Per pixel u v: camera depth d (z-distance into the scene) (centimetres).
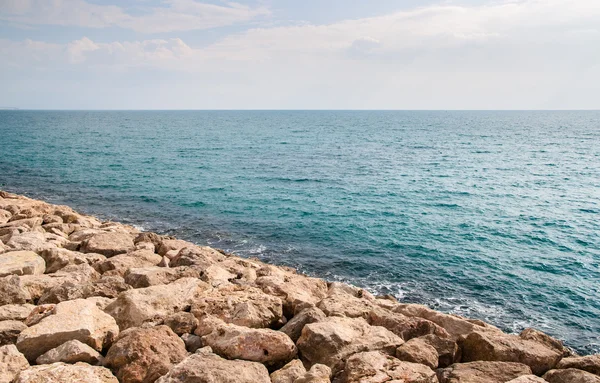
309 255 2222
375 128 12725
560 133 10719
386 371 792
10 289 1070
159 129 11106
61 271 1295
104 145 6812
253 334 866
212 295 1134
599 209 3138
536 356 945
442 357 950
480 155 6119
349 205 3183
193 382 712
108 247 1633
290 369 815
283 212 2994
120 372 782
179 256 1541
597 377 830
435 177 4325
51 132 9300
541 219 2881
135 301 1015
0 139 7438
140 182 3934
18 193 3459
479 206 3192
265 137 8875
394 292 1833
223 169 4659
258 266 1691
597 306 1742
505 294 1831
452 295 1819
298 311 1131
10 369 749
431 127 13475
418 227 2681
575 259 2203
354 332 980
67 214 2248
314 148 6869
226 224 2728
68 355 793
